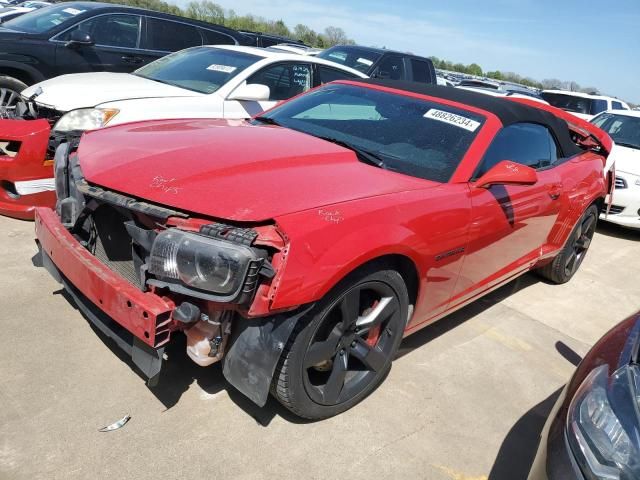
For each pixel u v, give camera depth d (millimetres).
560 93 14562
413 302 2764
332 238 2105
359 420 2555
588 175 4289
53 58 6434
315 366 2475
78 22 6672
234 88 5387
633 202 6492
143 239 2162
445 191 2738
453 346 3402
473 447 2529
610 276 5324
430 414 2695
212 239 1952
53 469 2033
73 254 2369
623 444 1607
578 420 1759
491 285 3520
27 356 2633
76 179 2561
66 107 4520
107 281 2158
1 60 6059
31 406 2322
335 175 2555
